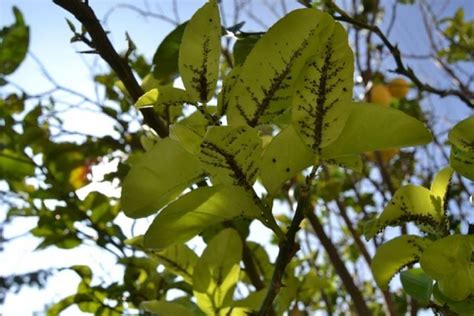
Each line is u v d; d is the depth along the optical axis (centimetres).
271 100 53
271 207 53
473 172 56
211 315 66
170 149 54
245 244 87
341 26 51
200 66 55
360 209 166
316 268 140
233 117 53
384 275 58
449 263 54
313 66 51
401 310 132
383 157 152
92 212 108
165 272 99
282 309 72
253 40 79
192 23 55
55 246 107
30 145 113
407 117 51
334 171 166
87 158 116
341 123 51
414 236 58
